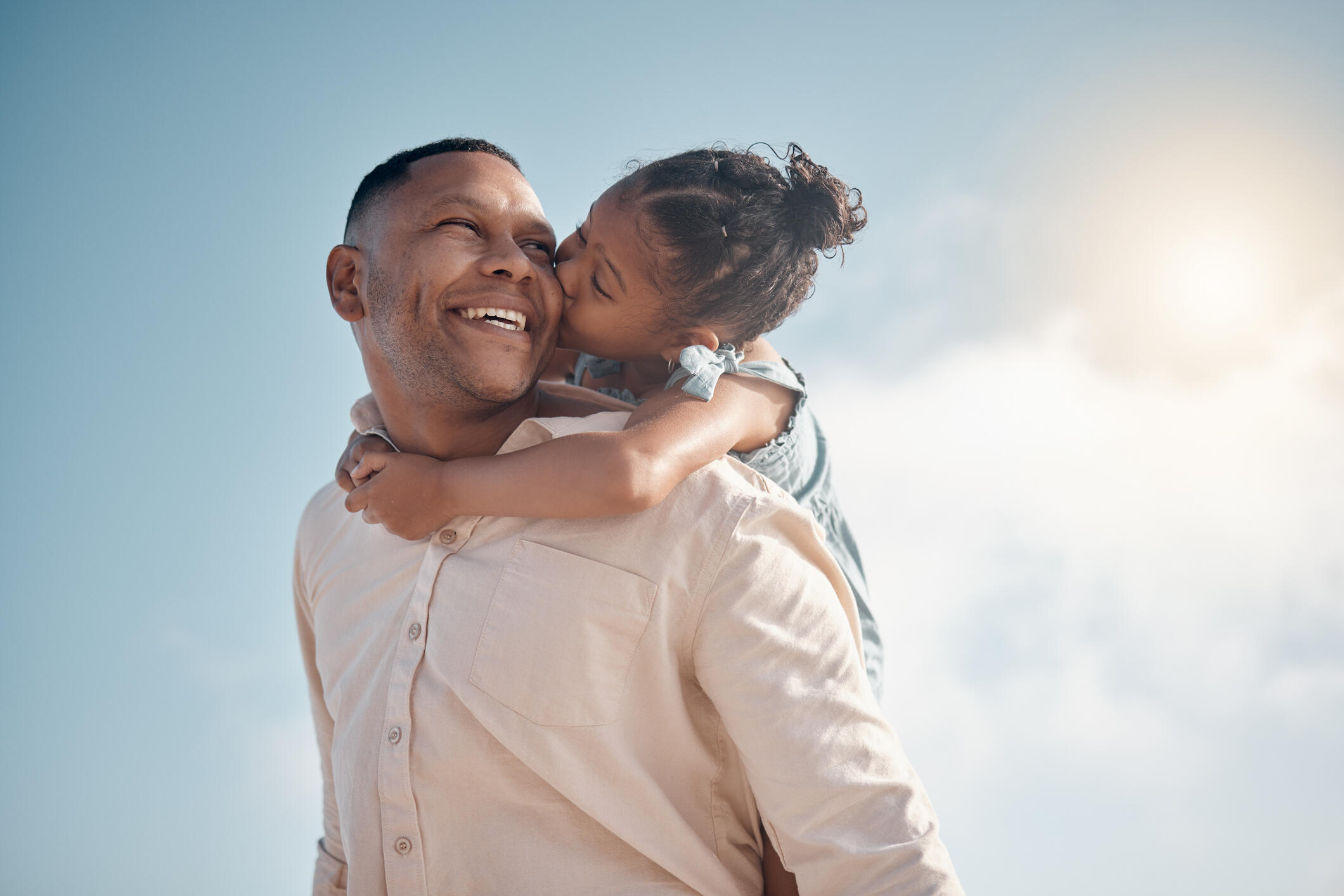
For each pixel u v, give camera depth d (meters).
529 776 1.04
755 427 1.39
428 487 1.15
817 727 1.01
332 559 1.30
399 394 1.27
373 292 1.23
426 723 1.06
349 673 1.18
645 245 1.46
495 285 1.20
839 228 1.60
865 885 0.96
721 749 1.13
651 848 1.02
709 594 1.06
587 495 1.07
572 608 1.05
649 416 1.23
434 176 1.24
